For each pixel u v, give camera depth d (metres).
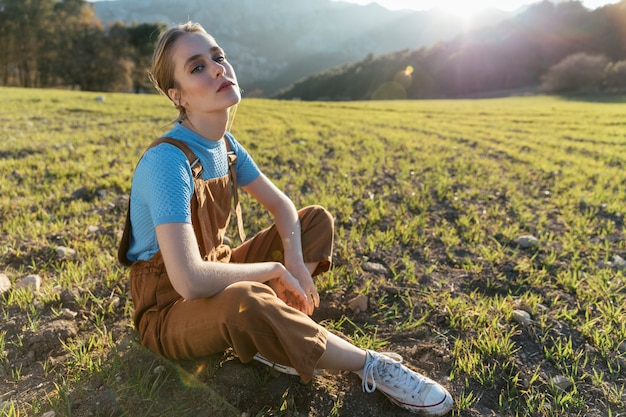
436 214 4.61
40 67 52.09
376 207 4.66
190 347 1.94
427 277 3.21
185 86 1.91
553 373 2.23
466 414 1.99
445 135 11.31
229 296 1.76
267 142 8.80
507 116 18.52
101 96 20.39
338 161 7.07
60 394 1.97
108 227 4.04
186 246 1.74
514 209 4.81
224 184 2.12
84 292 2.86
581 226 4.29
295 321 1.79
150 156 1.84
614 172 6.75
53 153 6.85
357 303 2.79
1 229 3.86
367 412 1.99
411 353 2.40
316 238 2.43
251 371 2.15
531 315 2.72
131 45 58.47
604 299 2.89
